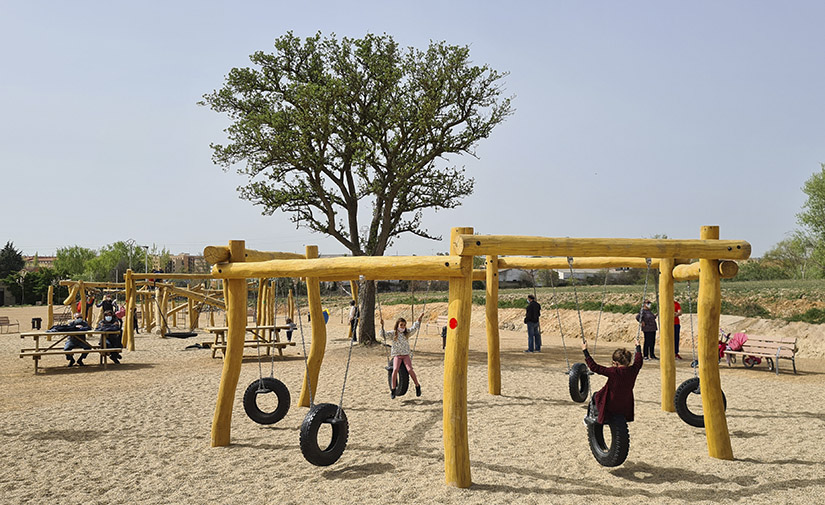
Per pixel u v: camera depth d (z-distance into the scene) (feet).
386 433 28.68
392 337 37.88
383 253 69.72
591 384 43.45
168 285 86.69
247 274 26.71
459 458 20.89
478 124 69.26
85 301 88.22
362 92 65.92
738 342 54.54
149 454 25.48
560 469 22.93
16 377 47.85
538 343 67.62
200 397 38.75
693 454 24.98
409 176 66.59
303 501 19.63
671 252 23.65
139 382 45.11
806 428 29.35
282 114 63.05
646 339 59.82
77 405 36.04
